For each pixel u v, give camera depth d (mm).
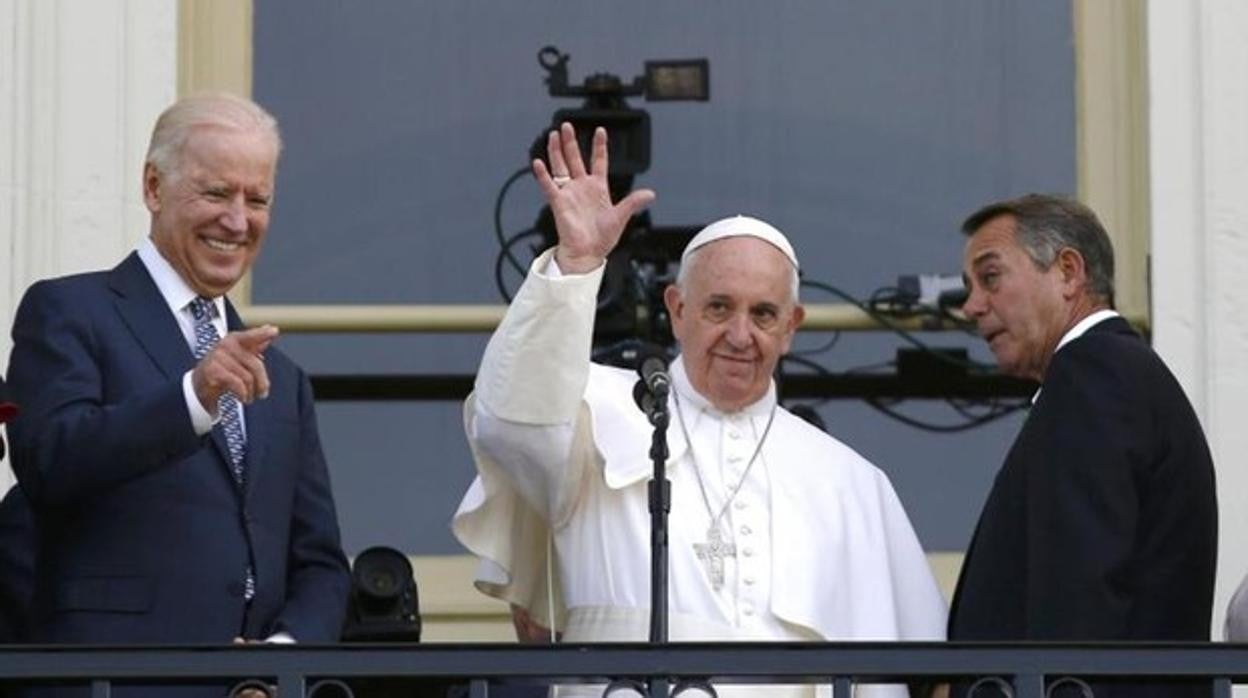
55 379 26312
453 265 33875
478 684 24484
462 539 28047
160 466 25797
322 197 33906
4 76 32281
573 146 27562
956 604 27641
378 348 33656
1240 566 31547
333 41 34094
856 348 33688
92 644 24703
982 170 34000
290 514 26953
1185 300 32344
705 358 28266
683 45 34156
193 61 33406
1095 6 33688
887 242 33906
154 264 26984
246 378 25594
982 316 28719
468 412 28094
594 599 27719
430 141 34031
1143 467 27062
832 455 28672
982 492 33438
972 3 34219
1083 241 28500
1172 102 32688
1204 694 26578
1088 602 26547
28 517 27000
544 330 27125
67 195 32156
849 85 34219
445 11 34219
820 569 27984
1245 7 32750
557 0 34188
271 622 26594
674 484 28047
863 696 27688
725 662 24562
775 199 33938
